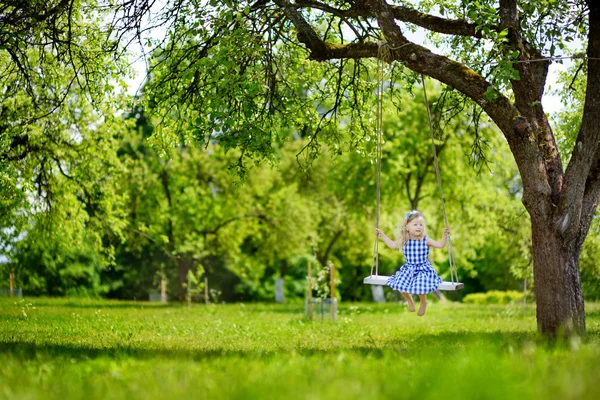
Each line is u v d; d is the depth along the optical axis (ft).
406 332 58.85
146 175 130.93
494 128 114.73
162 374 21.18
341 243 155.84
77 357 29.76
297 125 53.72
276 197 141.69
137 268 161.99
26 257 141.59
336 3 51.08
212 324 67.97
